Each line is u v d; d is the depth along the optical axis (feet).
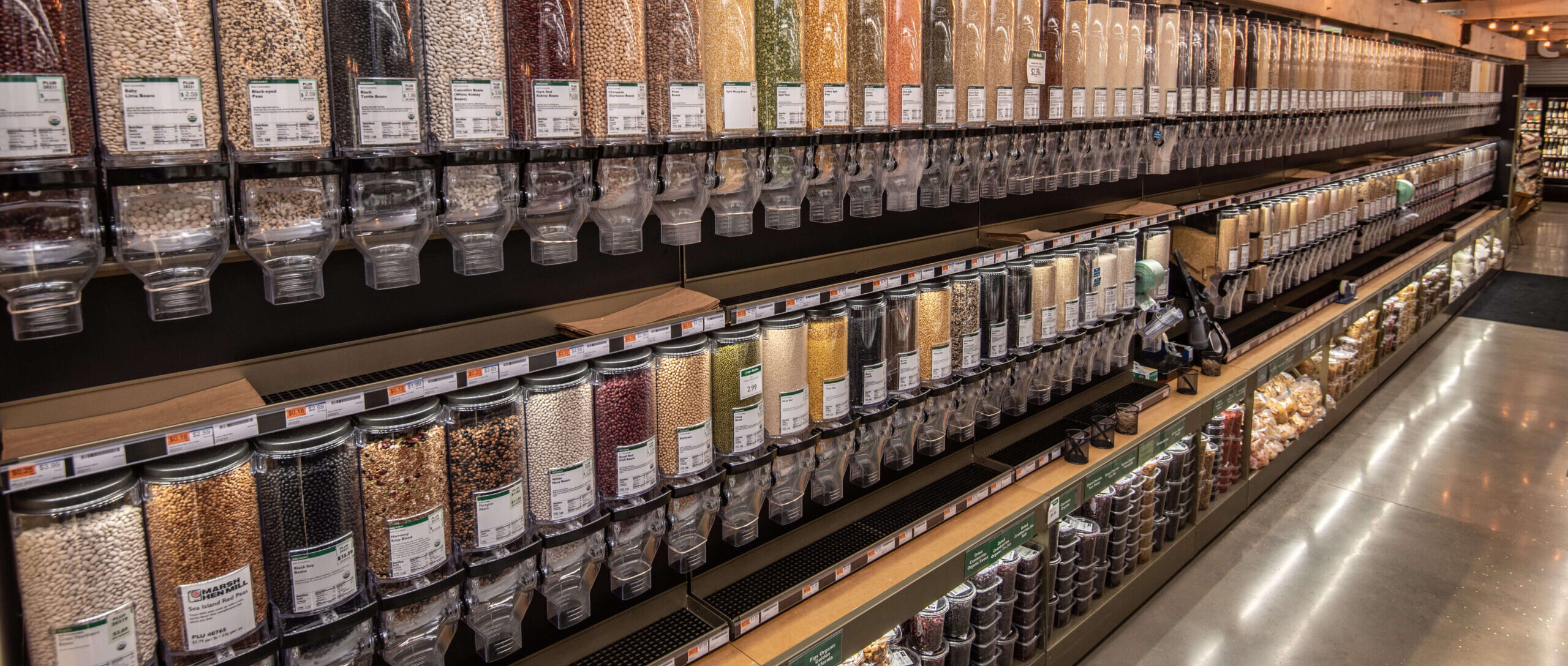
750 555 6.48
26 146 2.81
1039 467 8.66
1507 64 28.45
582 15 4.17
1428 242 21.40
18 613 3.48
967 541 7.19
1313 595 10.37
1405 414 16.83
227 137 3.27
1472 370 19.70
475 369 4.22
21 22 2.75
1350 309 15.69
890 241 8.05
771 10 5.15
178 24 3.06
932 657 7.42
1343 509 12.71
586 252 5.62
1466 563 11.14
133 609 3.33
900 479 7.74
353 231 3.81
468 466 4.27
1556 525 12.14
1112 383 10.69
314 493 3.75
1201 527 11.35
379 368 4.71
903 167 6.50
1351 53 14.70
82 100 2.94
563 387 4.58
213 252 3.43
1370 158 20.79
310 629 3.76
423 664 4.38
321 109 3.48
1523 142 44.04
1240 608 10.09
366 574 4.05
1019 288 7.90
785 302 5.75
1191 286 11.35
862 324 6.39
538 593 5.37
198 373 4.10
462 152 3.90
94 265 3.19
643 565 5.29
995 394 8.08
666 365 5.11
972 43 6.43
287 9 3.32
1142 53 8.70
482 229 4.25
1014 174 7.72
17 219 2.90
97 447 3.14
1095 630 9.20
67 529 3.14
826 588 6.48
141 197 3.16
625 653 5.54
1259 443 12.78
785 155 5.52
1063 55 7.62
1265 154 12.85
